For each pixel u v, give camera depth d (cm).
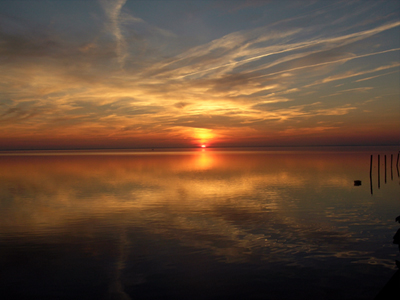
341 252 1339
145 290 1036
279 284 1071
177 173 4978
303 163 7112
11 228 1745
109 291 1029
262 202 2466
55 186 3488
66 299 983
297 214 2039
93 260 1278
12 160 9738
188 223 1833
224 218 1947
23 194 2934
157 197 2733
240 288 1047
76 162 8406
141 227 1756
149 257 1308
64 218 1972
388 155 10762
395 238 897
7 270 1184
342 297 985
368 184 3522
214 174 4769
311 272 1155
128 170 5616
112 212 2142
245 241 1497
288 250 1373
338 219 1898
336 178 4109
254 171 5203
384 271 1156
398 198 2617
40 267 1211
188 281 1096
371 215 2000
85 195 2862
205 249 1397
